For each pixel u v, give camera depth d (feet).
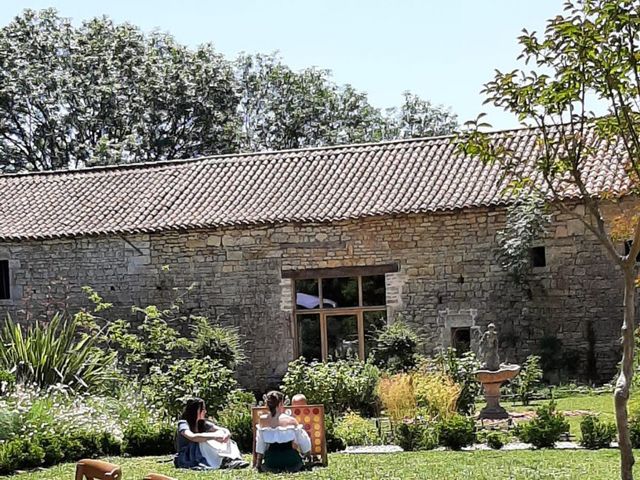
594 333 74.18
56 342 60.08
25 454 43.96
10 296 84.53
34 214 86.94
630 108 29.53
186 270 81.97
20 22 139.95
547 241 75.36
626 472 27.32
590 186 73.00
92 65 140.15
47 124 135.95
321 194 82.12
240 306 80.94
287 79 159.33
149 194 87.35
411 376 52.54
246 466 42.45
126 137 136.77
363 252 78.79
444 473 38.04
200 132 141.59
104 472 21.72
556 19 28.37
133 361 71.51
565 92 29.09
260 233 80.64
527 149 80.84
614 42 28.35
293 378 58.59
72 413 50.24
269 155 90.94
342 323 79.51
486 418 54.19
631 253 28.55
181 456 42.98
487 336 55.06
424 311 77.51
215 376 54.08
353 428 50.03
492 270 76.28
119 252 83.15
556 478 35.99
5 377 53.26
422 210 76.64
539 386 70.59
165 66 142.31
